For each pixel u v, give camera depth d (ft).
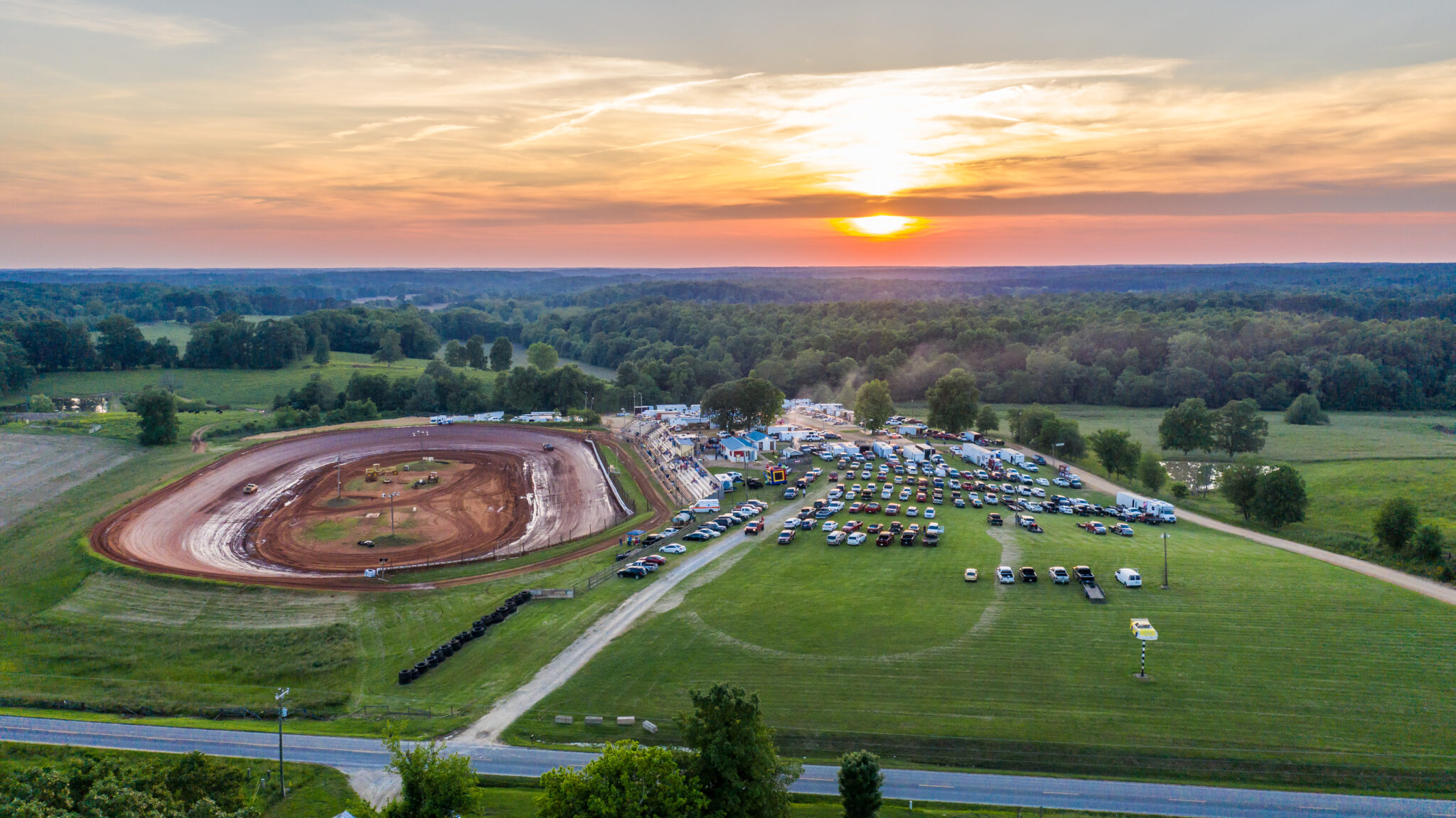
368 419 634.02
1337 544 328.08
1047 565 285.23
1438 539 293.02
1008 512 373.20
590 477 446.60
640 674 212.02
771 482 416.26
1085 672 208.03
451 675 220.23
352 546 339.57
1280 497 355.15
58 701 212.23
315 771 174.60
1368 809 160.15
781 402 562.25
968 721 188.75
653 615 247.91
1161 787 167.84
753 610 248.11
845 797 144.36
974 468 475.31
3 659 241.96
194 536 348.18
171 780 155.33
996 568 282.56
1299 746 177.78
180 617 268.62
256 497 407.85
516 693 207.00
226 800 153.79
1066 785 168.76
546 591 272.72
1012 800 164.86
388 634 250.57
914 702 196.44
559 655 226.38
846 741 183.21
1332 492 419.33
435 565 313.32
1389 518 308.60
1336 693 196.85
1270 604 249.34
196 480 425.69
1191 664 211.20
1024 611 244.63
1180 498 428.56
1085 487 443.73
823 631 232.53
